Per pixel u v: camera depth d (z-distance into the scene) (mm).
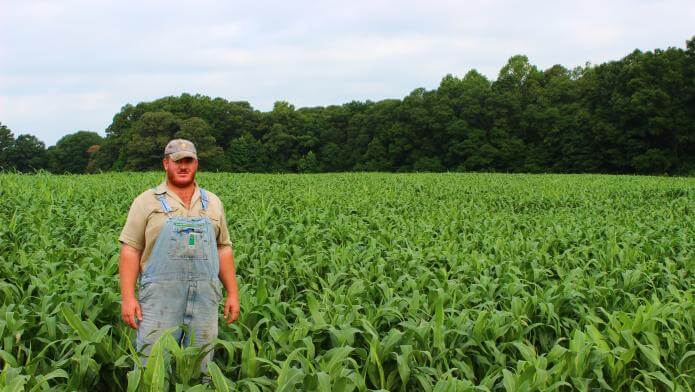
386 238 9062
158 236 3713
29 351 3830
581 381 3871
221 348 4559
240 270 6699
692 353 4262
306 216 10953
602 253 7809
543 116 64562
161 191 3783
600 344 4141
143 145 71312
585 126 59844
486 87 73625
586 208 17094
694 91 54406
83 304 4676
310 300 4559
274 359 3857
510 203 17844
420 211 14672
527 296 5484
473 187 23125
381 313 4734
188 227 3729
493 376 4102
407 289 5801
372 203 15688
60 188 14414
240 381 3400
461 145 67875
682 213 15508
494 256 7805
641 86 55906
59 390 3477
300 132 81688
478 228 10531
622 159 57781
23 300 4793
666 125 53781
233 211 11648
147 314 3750
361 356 4055
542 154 64688
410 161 72875
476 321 4480
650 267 7137
